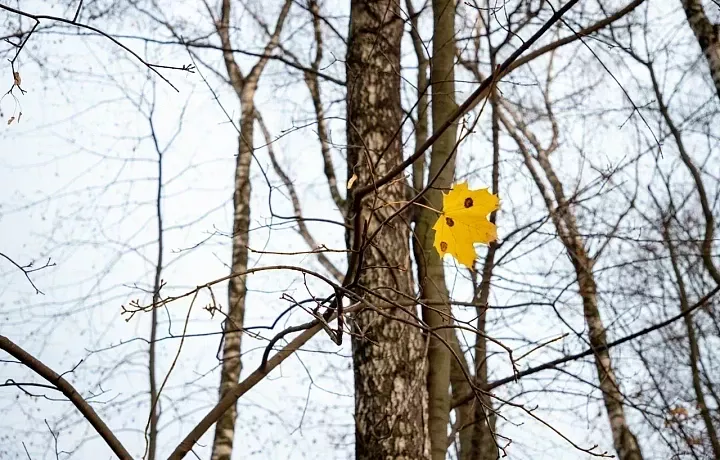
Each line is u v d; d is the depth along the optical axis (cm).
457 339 676
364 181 507
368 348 481
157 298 353
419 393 480
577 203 761
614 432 736
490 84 293
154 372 529
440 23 611
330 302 332
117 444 319
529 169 902
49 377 318
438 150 571
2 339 316
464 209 245
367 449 470
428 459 474
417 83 720
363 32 556
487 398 658
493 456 664
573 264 761
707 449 788
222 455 729
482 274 698
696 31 749
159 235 676
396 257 484
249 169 905
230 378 761
